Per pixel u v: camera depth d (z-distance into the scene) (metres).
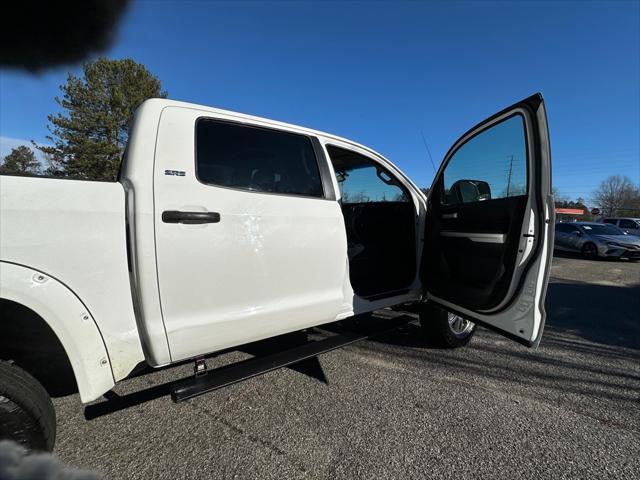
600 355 3.24
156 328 1.67
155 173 1.69
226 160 1.97
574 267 9.96
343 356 3.06
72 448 1.84
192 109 1.93
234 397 2.36
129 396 2.33
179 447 1.86
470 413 2.22
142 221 1.62
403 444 1.91
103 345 1.57
